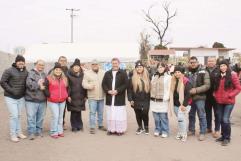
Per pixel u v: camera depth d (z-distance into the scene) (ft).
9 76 32.01
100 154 28.66
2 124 41.27
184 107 32.99
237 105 60.13
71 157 27.78
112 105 35.65
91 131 36.63
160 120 35.14
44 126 40.40
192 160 27.07
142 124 38.09
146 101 35.50
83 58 139.13
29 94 33.06
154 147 30.91
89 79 36.68
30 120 33.42
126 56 138.00
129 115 49.29
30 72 33.24
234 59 112.37
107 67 83.71
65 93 34.71
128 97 35.86
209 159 27.27
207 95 34.83
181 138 33.63
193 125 35.40
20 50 73.61
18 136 34.06
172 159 27.30
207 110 35.81
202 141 33.06
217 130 34.14
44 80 33.73
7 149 30.01
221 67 31.50
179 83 33.32
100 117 38.32
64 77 34.91
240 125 41.39
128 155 28.37
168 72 34.58
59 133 34.81
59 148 30.48
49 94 33.88
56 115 34.27
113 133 36.32
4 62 83.61
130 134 36.29
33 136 33.60
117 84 35.47
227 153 28.96
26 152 29.14
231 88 31.37
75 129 37.55
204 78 33.09
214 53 158.61
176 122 42.60
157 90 34.47
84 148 30.50
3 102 63.26
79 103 37.01
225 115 31.76
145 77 35.50
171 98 34.14
